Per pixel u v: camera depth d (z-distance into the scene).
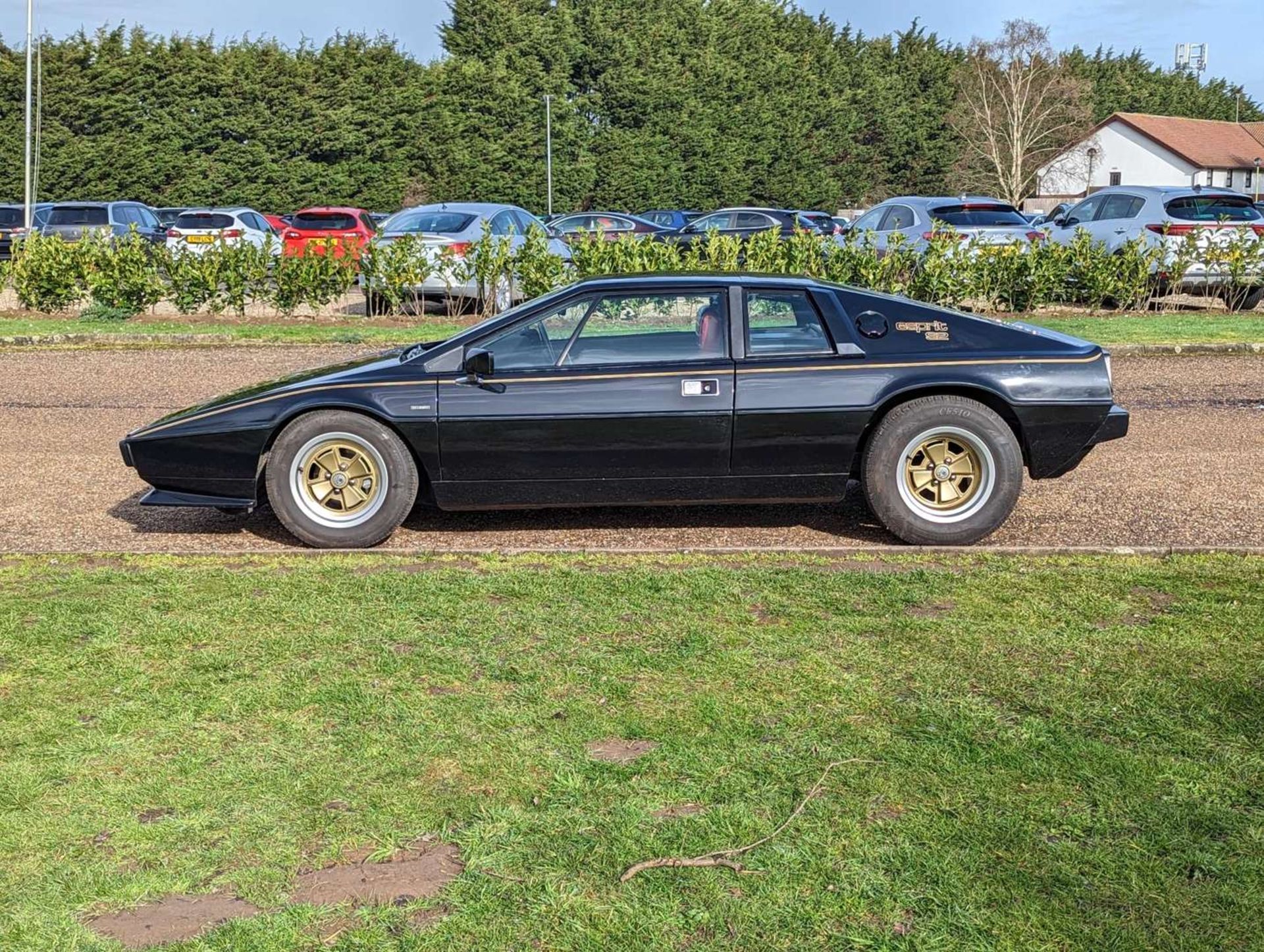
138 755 3.90
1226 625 4.93
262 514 7.31
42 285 16.77
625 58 58.22
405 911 3.07
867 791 3.62
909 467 6.35
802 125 62.66
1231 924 2.98
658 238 19.08
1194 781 3.67
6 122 45.53
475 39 57.09
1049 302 16.53
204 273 16.39
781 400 6.28
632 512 7.19
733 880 3.18
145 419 10.09
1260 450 8.65
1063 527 6.78
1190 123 71.38
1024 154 68.06
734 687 4.38
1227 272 16.59
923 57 69.25
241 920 3.03
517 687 4.41
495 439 6.34
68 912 3.09
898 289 15.98
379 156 52.19
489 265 15.88
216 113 48.44
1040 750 3.87
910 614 5.14
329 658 4.68
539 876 3.21
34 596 5.46
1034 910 3.04
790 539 6.61
